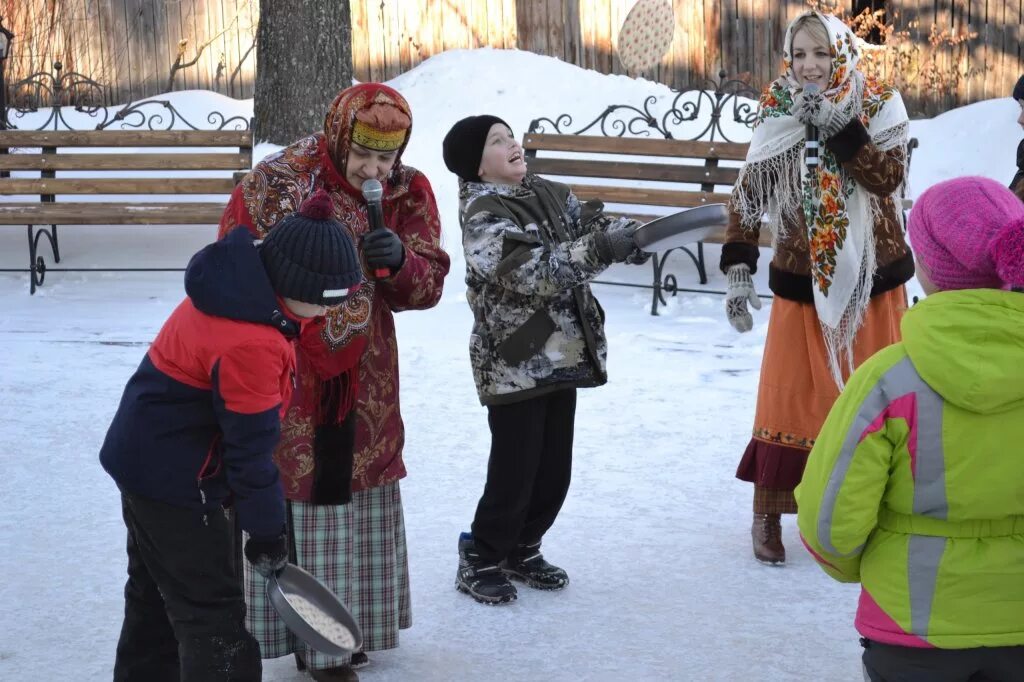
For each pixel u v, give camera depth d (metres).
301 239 2.72
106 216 9.29
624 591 4.25
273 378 2.72
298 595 2.75
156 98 13.41
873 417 2.40
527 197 4.04
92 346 7.63
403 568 3.73
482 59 12.81
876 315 4.47
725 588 4.26
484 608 4.12
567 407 4.21
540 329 3.99
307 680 3.60
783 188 4.45
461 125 4.05
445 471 5.51
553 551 4.61
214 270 2.72
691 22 13.62
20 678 3.55
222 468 2.85
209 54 14.19
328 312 3.33
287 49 11.13
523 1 13.77
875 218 4.41
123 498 2.89
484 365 4.04
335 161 3.45
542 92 12.15
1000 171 11.20
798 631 3.92
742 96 12.55
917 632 2.39
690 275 9.45
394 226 3.62
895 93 4.45
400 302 3.54
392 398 3.59
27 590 4.19
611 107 10.05
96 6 14.11
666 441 5.88
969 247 2.37
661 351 7.56
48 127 12.89
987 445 2.34
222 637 2.89
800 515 2.51
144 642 3.10
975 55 13.21
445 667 3.69
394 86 12.56
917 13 13.27
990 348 2.29
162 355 2.80
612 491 5.23
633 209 10.22
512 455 4.07
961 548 2.39
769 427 4.45
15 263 9.99
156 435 2.79
